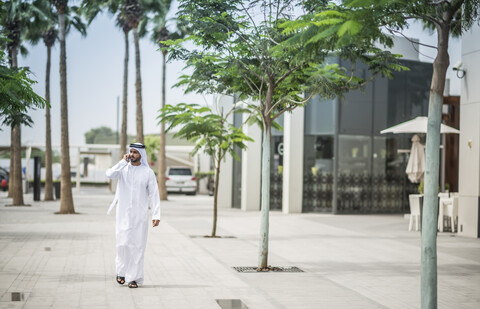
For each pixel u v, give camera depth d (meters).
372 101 21.88
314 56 5.26
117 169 7.58
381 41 5.46
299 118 21.73
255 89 9.89
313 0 8.02
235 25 8.72
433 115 5.33
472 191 14.59
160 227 15.89
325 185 21.84
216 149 13.55
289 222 18.06
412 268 9.52
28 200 29.75
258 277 8.44
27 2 24.22
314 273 8.90
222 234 14.35
